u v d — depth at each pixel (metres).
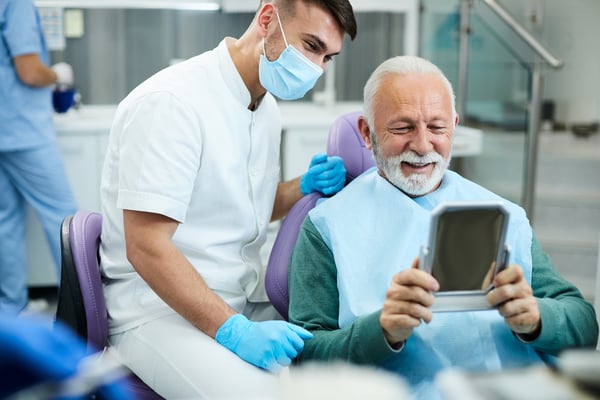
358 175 1.79
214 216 1.68
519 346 1.44
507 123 3.72
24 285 3.35
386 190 1.55
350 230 1.53
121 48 3.94
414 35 4.14
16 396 0.66
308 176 1.79
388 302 1.24
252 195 1.74
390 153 1.51
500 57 3.73
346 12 1.59
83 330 1.56
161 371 1.53
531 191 3.62
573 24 4.85
